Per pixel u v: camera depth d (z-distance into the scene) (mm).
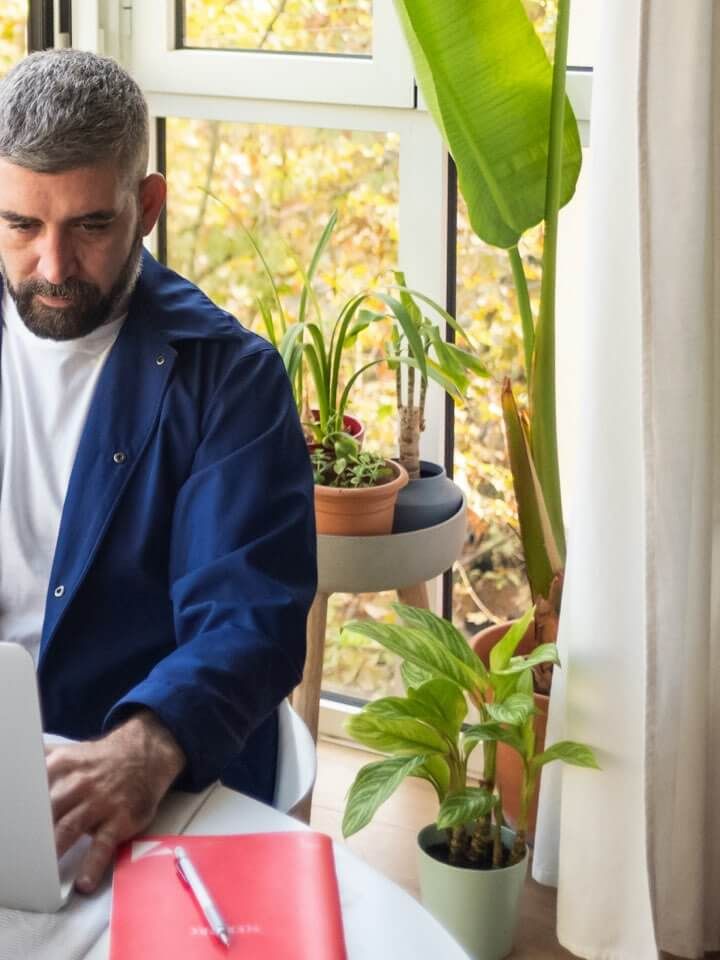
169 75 2740
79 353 1748
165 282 1827
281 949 1063
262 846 1210
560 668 2193
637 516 1994
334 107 2621
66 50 1624
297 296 2771
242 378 1745
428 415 2691
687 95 1851
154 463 1710
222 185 2783
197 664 1433
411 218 2607
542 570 2320
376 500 2371
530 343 2279
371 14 2545
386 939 1104
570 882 2152
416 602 2566
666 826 2072
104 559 1693
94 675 1693
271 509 1670
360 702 2861
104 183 1551
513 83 2141
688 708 2066
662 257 1899
